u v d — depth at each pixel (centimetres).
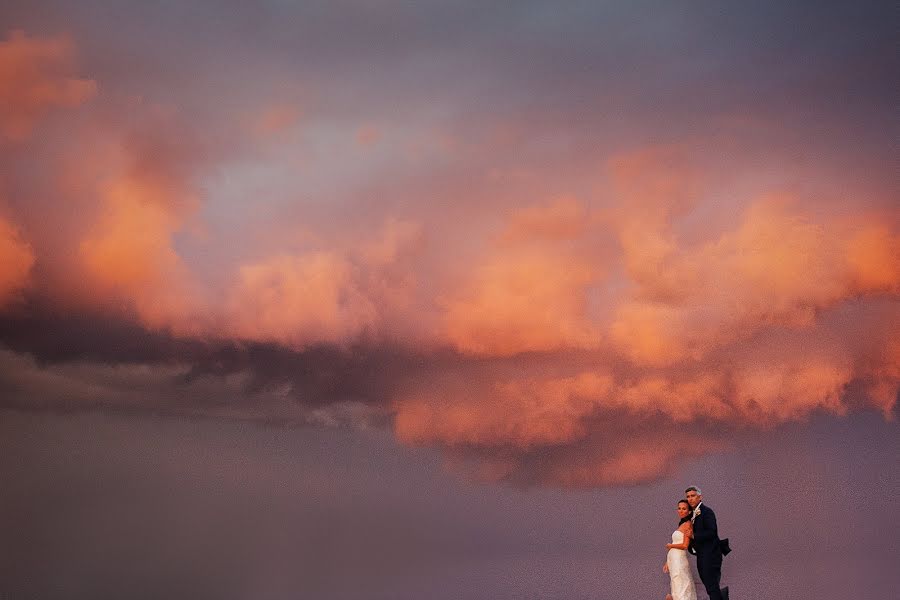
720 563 934
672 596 948
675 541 954
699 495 966
